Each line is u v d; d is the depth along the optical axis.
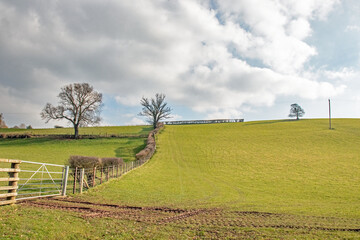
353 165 37.59
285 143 57.78
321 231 10.48
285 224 11.59
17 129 85.50
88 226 10.00
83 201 14.60
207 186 25.69
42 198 14.07
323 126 80.88
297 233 10.20
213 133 74.75
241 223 11.67
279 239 9.42
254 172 34.88
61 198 14.77
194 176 32.06
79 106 65.31
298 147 53.22
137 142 61.06
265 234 10.00
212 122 105.81
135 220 11.50
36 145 57.09
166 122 100.62
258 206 16.55
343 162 39.69
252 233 10.13
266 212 14.57
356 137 60.72
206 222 11.73
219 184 27.25
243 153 48.88
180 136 69.88
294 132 71.56
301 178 30.81
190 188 23.97
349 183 27.98
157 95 82.88
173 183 26.28
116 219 11.37
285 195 22.20
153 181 26.38
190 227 10.83
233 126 89.94
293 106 109.44
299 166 37.97
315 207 16.77
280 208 16.02
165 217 12.45
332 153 46.81
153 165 38.88
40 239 8.25
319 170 35.19
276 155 46.44
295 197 21.34
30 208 11.12
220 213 13.91
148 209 14.02
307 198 21.00
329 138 61.06
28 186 19.50
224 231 10.37
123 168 29.56
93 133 76.75
